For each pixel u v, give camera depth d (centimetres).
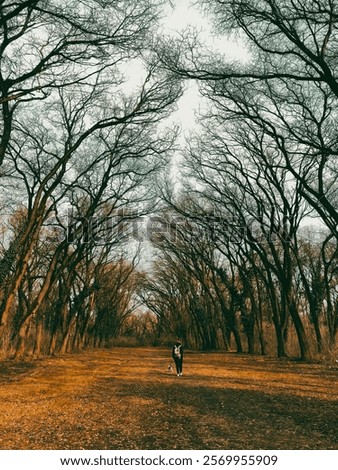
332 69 1672
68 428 895
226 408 1130
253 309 3981
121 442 788
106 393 1406
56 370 2162
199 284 5628
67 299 3753
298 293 4122
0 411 1062
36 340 3069
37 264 3362
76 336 4462
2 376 1845
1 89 1658
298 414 1043
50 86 1797
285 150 2170
